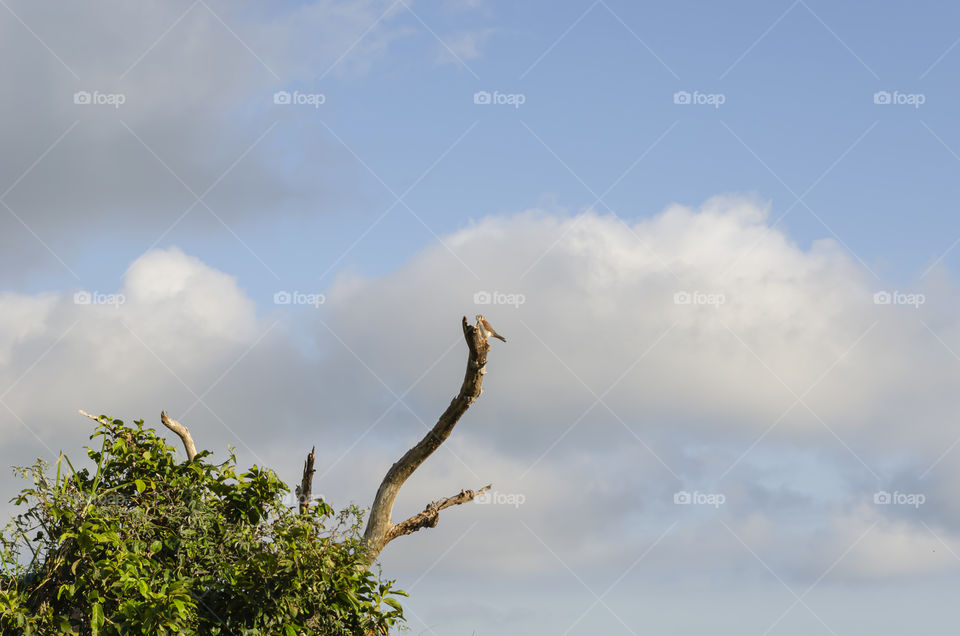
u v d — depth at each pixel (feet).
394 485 34.45
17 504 25.55
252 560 25.89
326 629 26.84
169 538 26.63
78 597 24.89
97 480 27.25
